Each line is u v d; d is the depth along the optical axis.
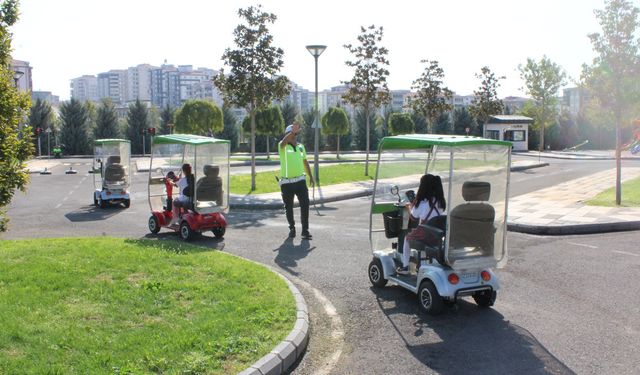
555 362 5.12
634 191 17.41
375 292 7.44
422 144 6.56
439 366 5.06
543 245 10.45
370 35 25.70
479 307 6.79
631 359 5.17
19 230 12.56
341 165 32.34
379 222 8.01
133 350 4.78
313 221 13.59
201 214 10.97
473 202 6.33
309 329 5.93
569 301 6.96
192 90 156.25
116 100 160.25
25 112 7.02
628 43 14.50
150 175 12.06
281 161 11.34
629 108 14.97
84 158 52.88
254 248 10.30
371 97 26.00
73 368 4.37
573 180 22.98
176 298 6.39
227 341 5.04
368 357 5.29
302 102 147.62
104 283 6.88
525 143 53.62
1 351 4.68
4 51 6.82
